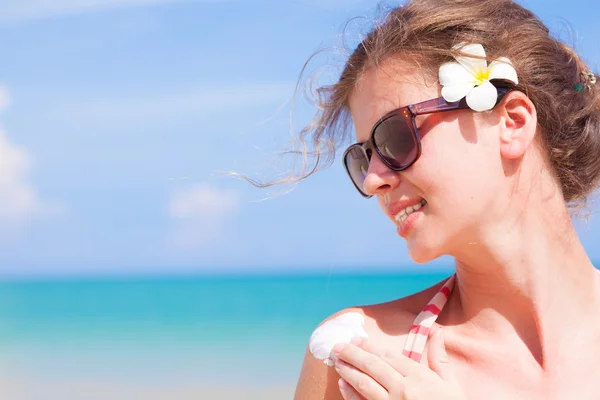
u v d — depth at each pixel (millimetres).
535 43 2023
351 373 1831
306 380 2025
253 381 10961
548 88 1987
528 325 1936
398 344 1976
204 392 10430
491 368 1893
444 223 1855
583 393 1821
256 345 14086
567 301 1922
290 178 2492
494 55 1940
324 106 2402
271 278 25375
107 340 15922
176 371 12023
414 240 1909
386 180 1919
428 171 1849
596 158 2119
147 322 18266
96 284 26422
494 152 1872
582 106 2076
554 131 1985
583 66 2164
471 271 1956
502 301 1941
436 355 1906
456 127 1856
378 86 1969
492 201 1864
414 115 1869
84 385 11445
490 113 1878
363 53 2064
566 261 1946
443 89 1863
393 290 17016
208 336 15617
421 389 1735
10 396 10906
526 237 1902
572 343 1886
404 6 2043
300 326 16406
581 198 2164
